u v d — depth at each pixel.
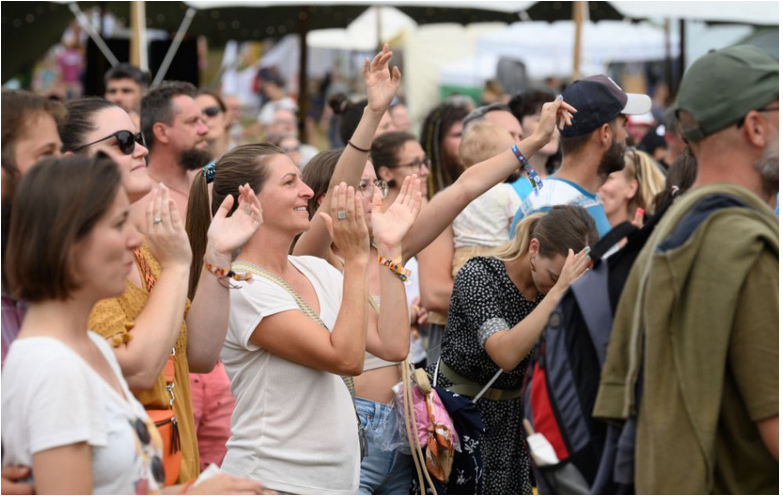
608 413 3.71
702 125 3.78
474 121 8.57
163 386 4.64
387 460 6.40
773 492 3.56
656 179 9.01
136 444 3.72
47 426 3.49
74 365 3.58
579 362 3.84
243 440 5.29
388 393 6.38
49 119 4.31
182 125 8.79
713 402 3.48
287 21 21.53
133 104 12.91
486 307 6.31
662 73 20.75
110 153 5.04
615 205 8.89
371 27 22.80
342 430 5.30
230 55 22.48
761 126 3.72
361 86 23.02
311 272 5.71
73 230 3.60
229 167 5.50
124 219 3.76
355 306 5.10
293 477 5.18
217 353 5.04
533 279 6.33
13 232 3.66
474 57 22.62
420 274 7.83
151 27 20.17
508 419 6.57
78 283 3.66
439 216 5.84
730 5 16.91
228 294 4.99
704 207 3.63
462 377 6.51
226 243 4.91
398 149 8.61
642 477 3.56
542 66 22.48
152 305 4.36
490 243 7.79
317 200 6.60
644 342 3.63
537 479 3.99
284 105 18.55
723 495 3.56
